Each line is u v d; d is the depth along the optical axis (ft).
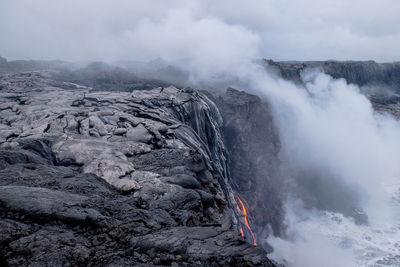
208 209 28.17
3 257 15.01
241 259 15.52
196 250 16.52
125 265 15.21
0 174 27.40
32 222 18.94
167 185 28.73
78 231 18.99
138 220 21.02
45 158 35.35
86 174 30.25
